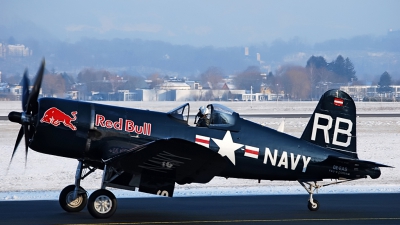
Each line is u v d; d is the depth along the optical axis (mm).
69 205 43844
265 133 47062
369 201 50688
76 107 43812
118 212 44000
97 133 43625
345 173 48000
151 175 42281
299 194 54406
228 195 53438
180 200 50250
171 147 38438
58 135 43094
